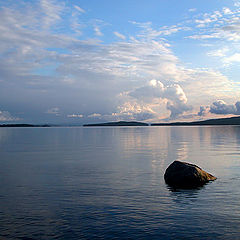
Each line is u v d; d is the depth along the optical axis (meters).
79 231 10.91
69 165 27.03
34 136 97.81
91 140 71.81
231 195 15.84
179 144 54.50
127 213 12.89
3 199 15.19
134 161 29.75
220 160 29.86
